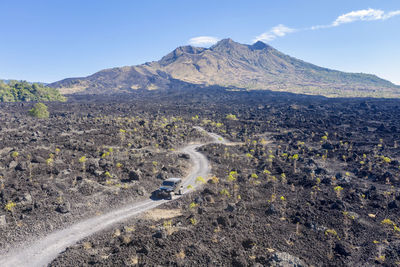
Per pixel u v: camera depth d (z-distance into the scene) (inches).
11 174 1510.8
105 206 1186.0
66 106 7278.5
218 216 1078.4
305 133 3961.6
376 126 4402.1
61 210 1072.8
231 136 3821.4
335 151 2768.2
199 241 866.1
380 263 836.6
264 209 1228.5
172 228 959.6
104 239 913.5
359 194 1469.0
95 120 4372.5
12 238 882.8
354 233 1038.4
